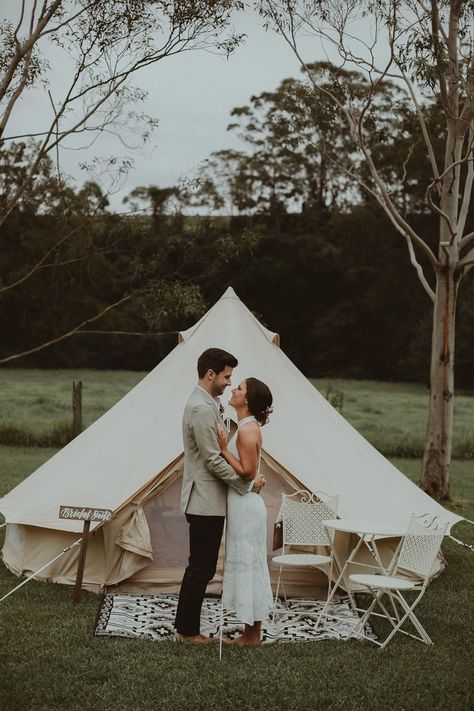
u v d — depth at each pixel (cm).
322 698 473
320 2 1205
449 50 1232
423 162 4450
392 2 1121
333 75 1339
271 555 720
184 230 1422
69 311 4375
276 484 730
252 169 6106
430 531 590
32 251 3794
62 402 2908
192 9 953
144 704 459
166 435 739
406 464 1761
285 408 771
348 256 5975
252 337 814
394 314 5975
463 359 4941
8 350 5681
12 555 764
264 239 6178
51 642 559
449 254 1276
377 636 596
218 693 476
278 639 584
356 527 609
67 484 740
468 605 693
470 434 2236
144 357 5966
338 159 4819
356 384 5172
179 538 710
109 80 991
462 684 504
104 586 689
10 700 459
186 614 564
